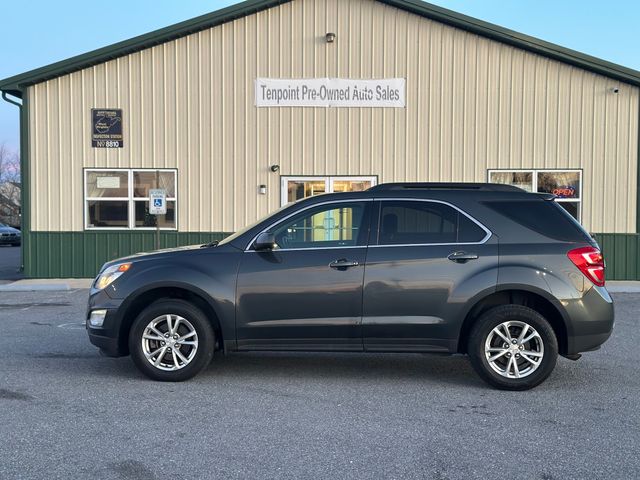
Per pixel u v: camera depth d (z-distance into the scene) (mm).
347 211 5980
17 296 12188
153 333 5914
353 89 14461
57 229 14578
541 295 5652
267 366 6676
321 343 5824
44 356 7039
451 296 5707
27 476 3832
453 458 4148
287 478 3834
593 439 4508
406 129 14492
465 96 14438
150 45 14359
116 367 6555
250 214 14617
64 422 4809
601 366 6715
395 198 5973
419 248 5801
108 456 4152
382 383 6031
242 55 14453
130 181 14586
